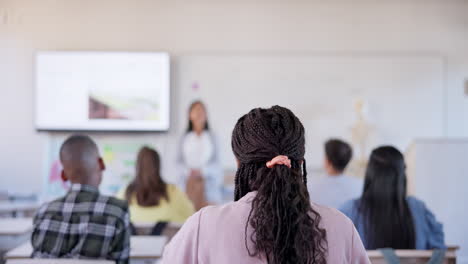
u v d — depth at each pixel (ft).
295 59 17.46
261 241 3.13
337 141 9.56
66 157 6.24
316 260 3.17
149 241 7.69
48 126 17.11
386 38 17.62
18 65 17.35
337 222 3.37
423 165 12.62
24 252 6.52
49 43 17.42
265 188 3.24
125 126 17.19
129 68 17.21
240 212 3.33
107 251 6.06
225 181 17.30
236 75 17.42
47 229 6.10
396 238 7.30
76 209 6.15
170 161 17.35
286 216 3.16
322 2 17.61
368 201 7.43
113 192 17.21
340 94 17.47
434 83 17.54
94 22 17.47
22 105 17.34
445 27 17.66
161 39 17.48
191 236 3.34
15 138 17.29
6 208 13.47
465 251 12.41
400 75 17.53
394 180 7.35
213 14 17.53
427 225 7.42
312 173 17.33
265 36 17.56
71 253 6.05
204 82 17.42
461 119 17.60
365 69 17.49
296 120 3.53
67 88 17.19
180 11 17.53
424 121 17.52
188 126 17.38
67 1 17.48
